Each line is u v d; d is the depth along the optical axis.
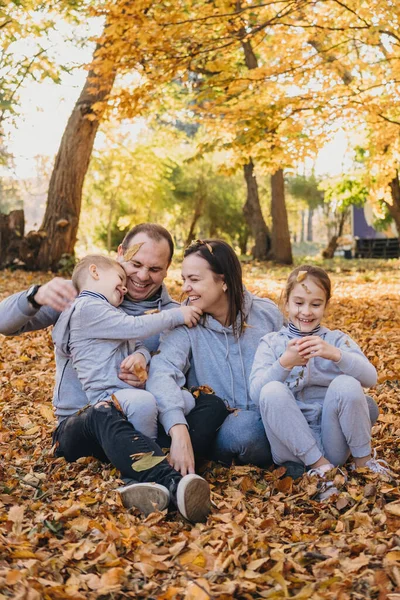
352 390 3.39
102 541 2.64
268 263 24.06
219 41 9.64
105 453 3.46
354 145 22.23
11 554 2.45
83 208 36.19
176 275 18.09
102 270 3.77
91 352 3.62
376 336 7.71
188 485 2.92
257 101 10.80
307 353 3.45
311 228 86.00
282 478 3.48
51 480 3.49
